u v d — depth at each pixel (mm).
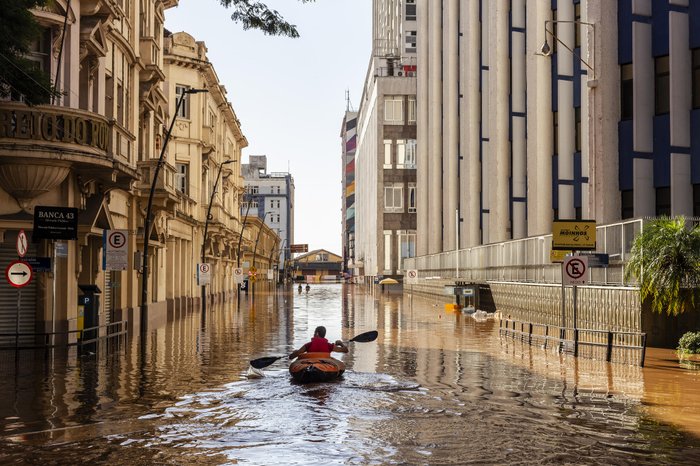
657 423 11273
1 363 18922
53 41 23062
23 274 18547
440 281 61062
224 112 69688
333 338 27625
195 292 55062
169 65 52094
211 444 9859
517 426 11047
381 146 107875
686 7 28719
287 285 150125
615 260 25266
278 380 16094
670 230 21125
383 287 101938
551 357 20859
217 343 25297
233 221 78688
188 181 53656
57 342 23219
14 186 21562
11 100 20859
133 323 33531
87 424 11180
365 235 136125
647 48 29172
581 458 9102
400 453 9344
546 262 33469
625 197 29547
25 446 9727
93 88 27000
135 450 9516
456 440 10094
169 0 40656
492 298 43438
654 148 29016
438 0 82875
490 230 49312
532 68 39562
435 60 83062
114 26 29609
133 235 33562
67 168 22031
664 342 22422
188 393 14195
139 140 36438
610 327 24234
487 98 61094
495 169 48812
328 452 9406
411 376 16734
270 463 8859
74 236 19688
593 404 12984
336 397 13773
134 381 15820
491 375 16906
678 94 28500
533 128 39406
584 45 38031
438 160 82625
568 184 38531
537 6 39438
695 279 20734
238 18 16516
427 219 87500
